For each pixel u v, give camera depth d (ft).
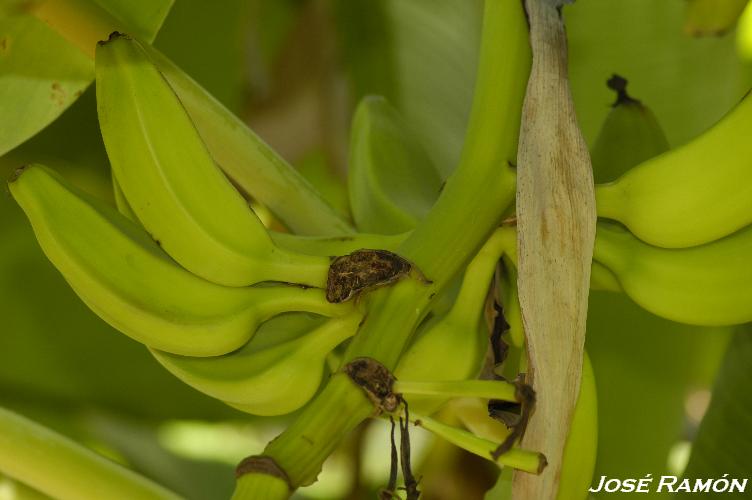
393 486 6.37
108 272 6.58
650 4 7.72
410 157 7.23
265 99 8.02
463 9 7.88
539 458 6.34
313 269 6.61
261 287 6.63
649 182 6.64
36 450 7.04
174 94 6.64
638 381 7.23
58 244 6.58
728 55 7.70
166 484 7.79
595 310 7.22
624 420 7.25
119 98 6.61
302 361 6.63
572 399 6.53
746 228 6.66
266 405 6.67
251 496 6.34
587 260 6.56
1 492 7.23
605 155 7.02
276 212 7.07
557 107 6.59
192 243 6.60
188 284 6.61
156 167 6.60
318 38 7.97
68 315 7.87
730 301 6.63
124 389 7.89
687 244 6.64
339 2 7.92
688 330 7.23
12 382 7.88
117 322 6.61
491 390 6.39
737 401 7.06
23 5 6.88
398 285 6.54
